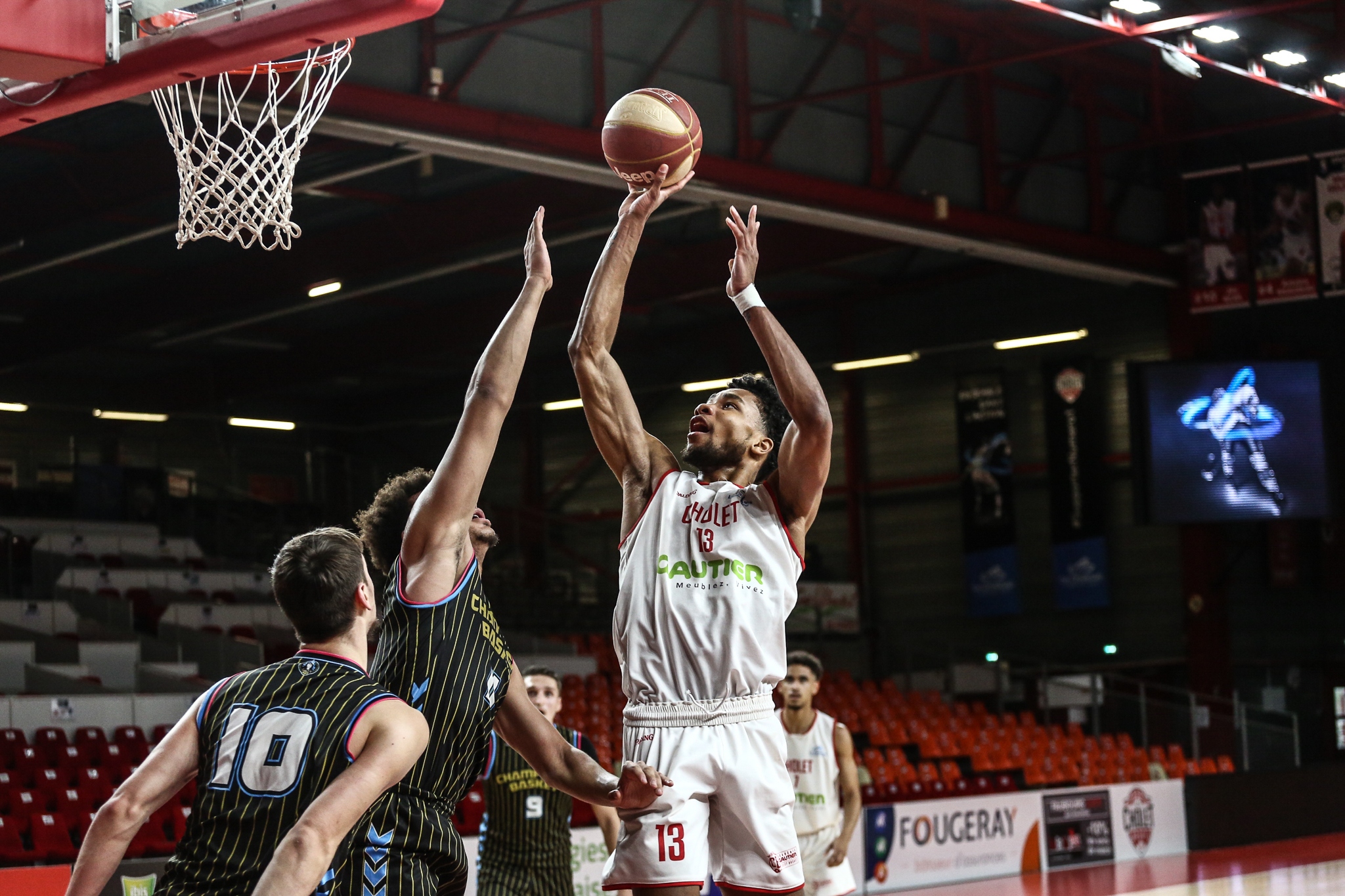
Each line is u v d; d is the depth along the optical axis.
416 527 2.97
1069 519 20.56
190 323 21.11
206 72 5.12
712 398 3.67
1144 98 19.98
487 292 21.48
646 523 3.43
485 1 12.48
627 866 3.21
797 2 11.10
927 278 22.47
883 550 22.89
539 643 18.88
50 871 5.02
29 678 13.52
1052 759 16.02
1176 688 19.52
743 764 3.23
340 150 14.12
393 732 2.65
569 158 12.82
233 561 20.52
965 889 11.33
